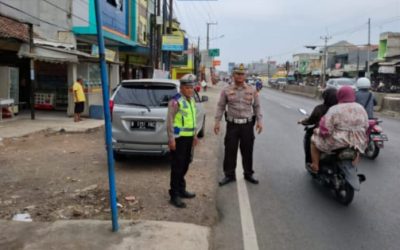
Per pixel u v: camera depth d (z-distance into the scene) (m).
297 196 7.02
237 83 7.62
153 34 28.36
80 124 15.61
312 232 5.46
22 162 8.99
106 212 5.85
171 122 6.18
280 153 10.86
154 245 4.73
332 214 6.16
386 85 45.41
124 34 25.75
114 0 23.41
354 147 6.48
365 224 5.78
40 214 5.77
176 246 4.73
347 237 5.32
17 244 4.70
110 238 4.86
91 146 11.08
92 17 19.98
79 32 20.05
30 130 13.55
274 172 8.71
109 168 5.02
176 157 6.24
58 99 20.61
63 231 5.04
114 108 8.48
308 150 7.93
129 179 7.68
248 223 5.74
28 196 6.59
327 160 6.95
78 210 5.89
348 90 6.64
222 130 15.58
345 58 77.75
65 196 6.58
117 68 25.89
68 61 16.81
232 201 6.70
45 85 20.64
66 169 8.40
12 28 15.92
